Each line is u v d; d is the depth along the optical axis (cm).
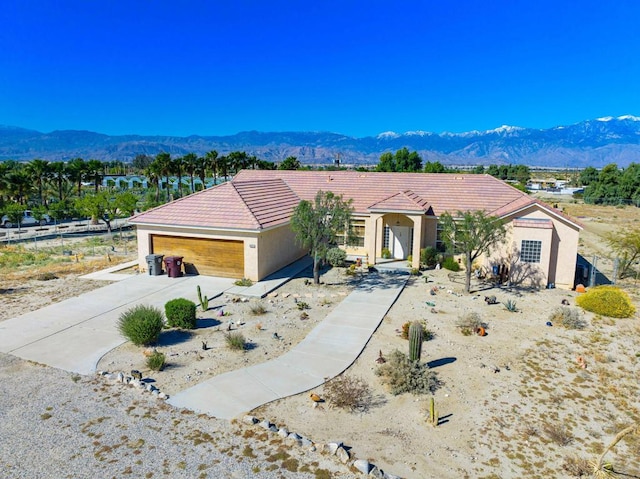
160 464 895
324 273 2536
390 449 974
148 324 1473
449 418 1100
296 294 2120
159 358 1308
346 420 1084
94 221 4850
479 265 2483
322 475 875
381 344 1546
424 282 2350
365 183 3155
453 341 1577
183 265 2439
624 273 2548
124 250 3256
